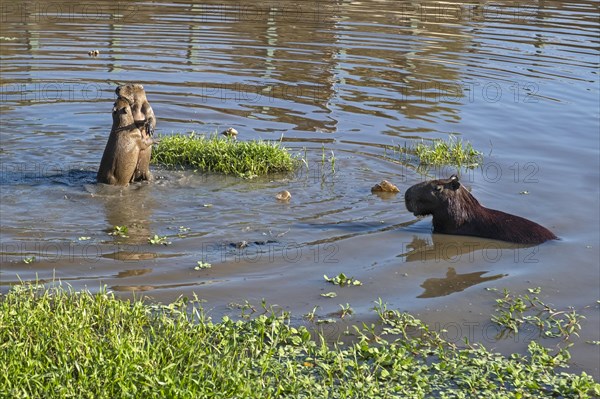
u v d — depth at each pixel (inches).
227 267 457.4
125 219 521.0
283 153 627.8
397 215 549.3
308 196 574.9
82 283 430.6
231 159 621.3
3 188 561.9
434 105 807.7
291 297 425.7
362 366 354.6
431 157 652.1
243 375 339.3
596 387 343.3
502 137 721.0
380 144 693.3
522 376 354.6
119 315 382.6
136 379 323.0
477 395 343.3
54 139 671.1
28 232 495.8
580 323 410.6
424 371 359.9
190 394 313.4
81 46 981.8
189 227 512.4
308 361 362.6
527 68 951.0
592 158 672.4
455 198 521.0
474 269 470.0
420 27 1164.5
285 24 1153.4
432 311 418.3
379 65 944.3
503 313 417.4
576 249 499.2
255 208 548.1
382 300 427.8
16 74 852.0
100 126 712.4
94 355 340.5
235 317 401.4
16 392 313.0
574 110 804.0
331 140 698.8
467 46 1052.5
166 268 453.7
